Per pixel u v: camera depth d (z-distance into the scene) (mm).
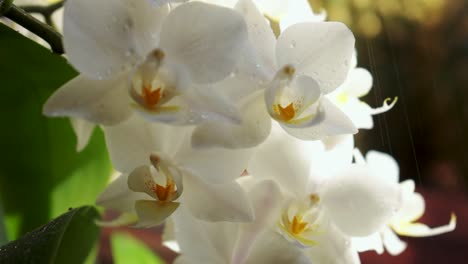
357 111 526
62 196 577
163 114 430
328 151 489
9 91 548
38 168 571
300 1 497
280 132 474
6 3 492
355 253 496
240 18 437
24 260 453
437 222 1033
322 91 463
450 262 969
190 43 444
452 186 1064
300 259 465
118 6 440
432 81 1000
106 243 883
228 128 437
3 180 567
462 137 1035
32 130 562
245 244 462
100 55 440
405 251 991
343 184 497
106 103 437
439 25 974
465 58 1001
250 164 476
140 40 447
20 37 521
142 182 452
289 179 478
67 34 432
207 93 443
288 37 457
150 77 433
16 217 571
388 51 864
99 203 468
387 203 496
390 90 884
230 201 460
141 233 911
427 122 1034
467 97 1016
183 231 485
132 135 459
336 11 785
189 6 437
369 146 891
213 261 484
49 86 548
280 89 443
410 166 950
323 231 494
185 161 459
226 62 443
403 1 896
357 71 532
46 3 627
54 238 468
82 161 575
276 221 474
